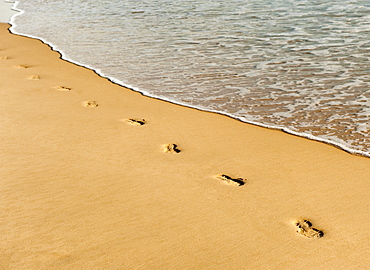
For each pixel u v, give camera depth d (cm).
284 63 700
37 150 434
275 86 610
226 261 289
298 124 500
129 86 629
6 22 1089
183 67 701
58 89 613
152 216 334
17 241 304
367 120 504
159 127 494
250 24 956
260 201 355
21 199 352
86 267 281
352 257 293
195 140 463
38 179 381
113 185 374
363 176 393
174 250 298
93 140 458
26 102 562
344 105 543
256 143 457
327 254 296
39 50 820
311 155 432
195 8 1141
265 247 302
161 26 966
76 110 539
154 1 1261
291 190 371
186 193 364
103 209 341
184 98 581
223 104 559
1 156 421
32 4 1321
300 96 574
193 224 325
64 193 361
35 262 285
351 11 1050
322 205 350
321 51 754
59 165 406
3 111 532
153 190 368
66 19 1082
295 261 289
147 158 422
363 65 677
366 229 321
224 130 488
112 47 823
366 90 583
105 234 312
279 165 412
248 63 707
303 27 916
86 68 709
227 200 355
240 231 318
